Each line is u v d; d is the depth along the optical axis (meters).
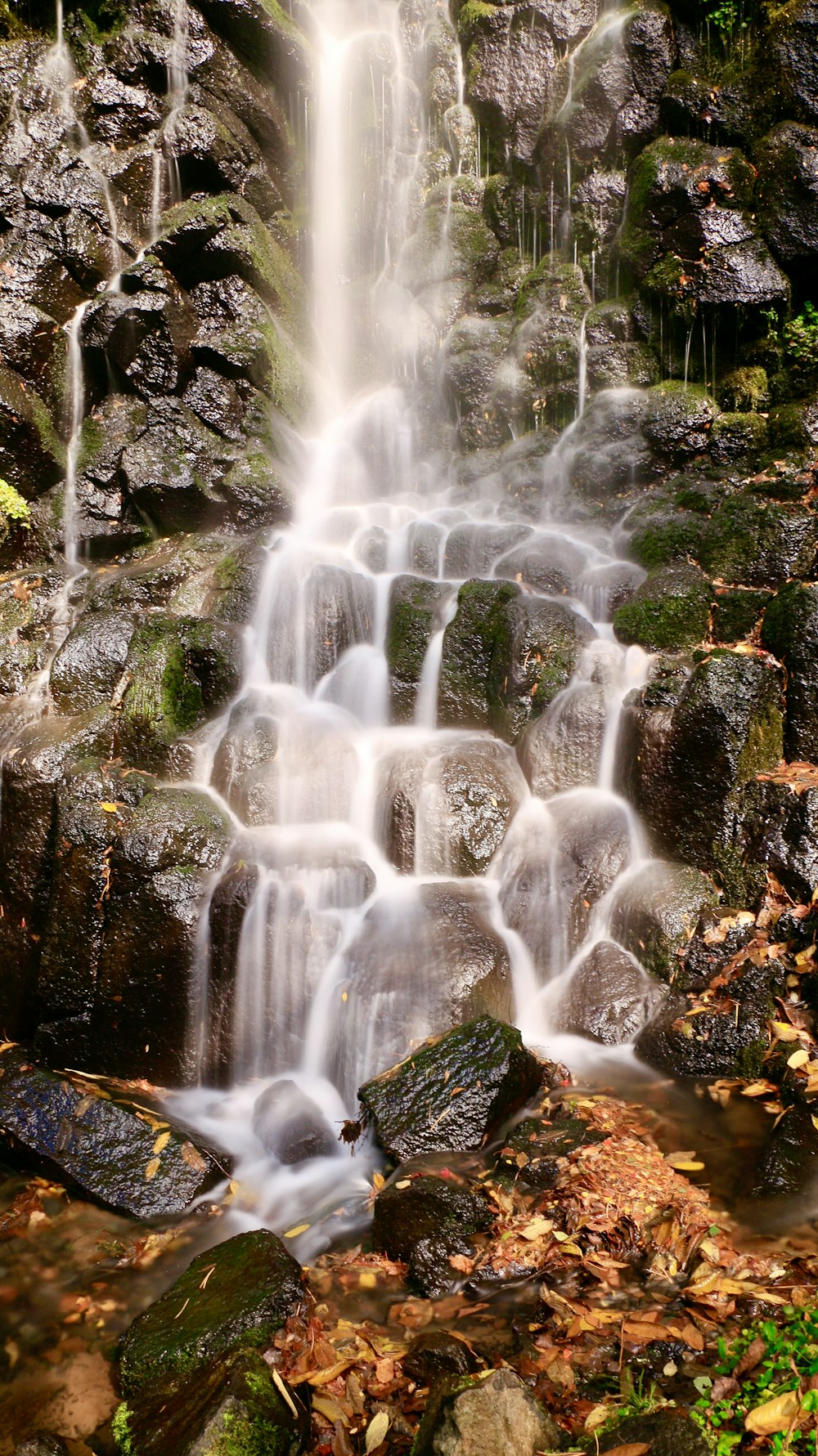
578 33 9.38
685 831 5.77
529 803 6.29
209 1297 3.86
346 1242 4.34
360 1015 5.29
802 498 7.00
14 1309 4.17
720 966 5.35
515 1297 3.77
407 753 6.47
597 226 8.92
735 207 8.05
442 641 7.12
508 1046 4.76
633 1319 3.52
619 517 7.89
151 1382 3.57
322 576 7.31
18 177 8.73
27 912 6.14
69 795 6.04
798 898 5.38
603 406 8.31
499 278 9.73
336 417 10.05
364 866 5.87
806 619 5.81
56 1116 5.12
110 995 5.76
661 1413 2.91
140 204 9.12
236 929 5.66
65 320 8.62
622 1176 4.18
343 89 10.52
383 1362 3.51
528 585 7.34
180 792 6.29
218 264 9.12
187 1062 5.70
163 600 7.70
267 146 10.12
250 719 6.75
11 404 7.98
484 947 5.47
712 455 7.89
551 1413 3.16
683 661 6.25
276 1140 5.01
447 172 10.16
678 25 8.64
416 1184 4.18
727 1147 4.51
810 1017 5.02
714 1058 5.07
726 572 6.83
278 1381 3.34
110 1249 4.50
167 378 8.69
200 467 8.64
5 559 8.26
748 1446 2.80
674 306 8.17
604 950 5.69
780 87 8.03
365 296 10.46
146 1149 4.90
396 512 8.70
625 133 8.78
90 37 9.26
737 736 5.65
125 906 5.77
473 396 9.28
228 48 9.70
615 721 6.25
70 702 6.86
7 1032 6.18
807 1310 3.29
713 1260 3.73
